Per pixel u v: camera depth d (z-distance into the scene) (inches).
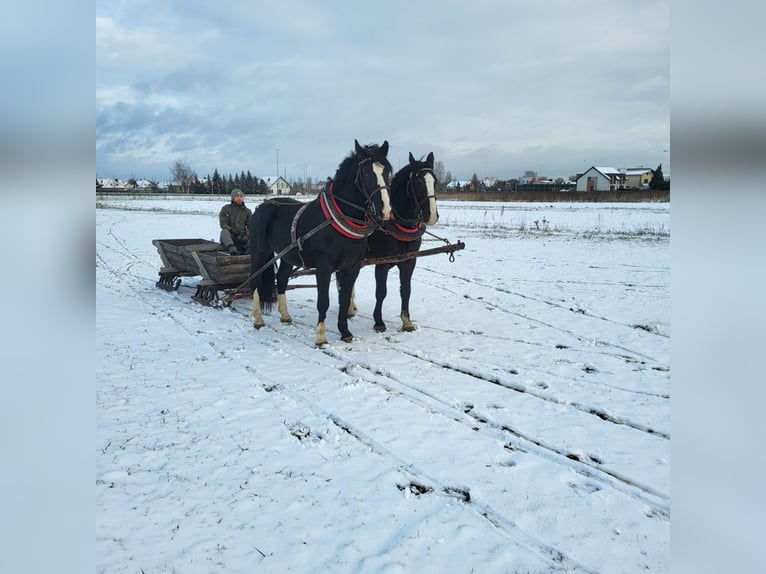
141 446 176.9
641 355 265.6
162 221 1107.9
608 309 362.3
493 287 448.8
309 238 286.0
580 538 130.6
